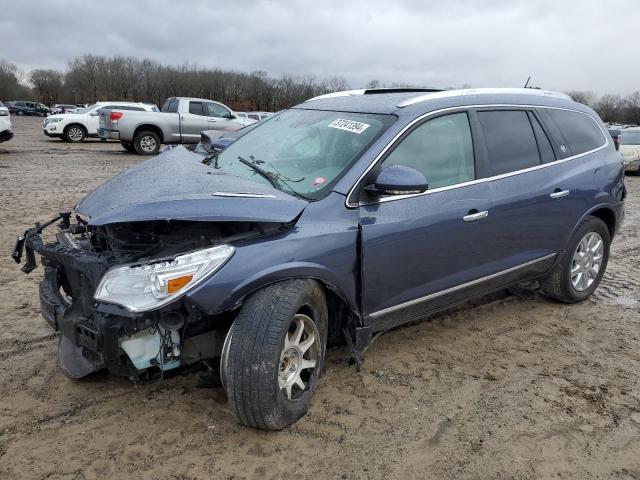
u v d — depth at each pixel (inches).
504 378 148.5
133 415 125.4
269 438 119.0
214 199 115.0
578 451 119.9
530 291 216.7
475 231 153.3
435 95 155.7
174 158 159.2
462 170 153.4
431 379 146.2
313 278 121.0
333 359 153.6
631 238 323.3
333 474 109.3
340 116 155.1
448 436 122.8
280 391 115.3
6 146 774.5
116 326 109.5
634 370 156.1
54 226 289.7
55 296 129.3
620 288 227.1
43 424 121.2
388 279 136.3
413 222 138.0
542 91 192.7
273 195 122.8
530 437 123.7
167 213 110.7
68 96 3816.4
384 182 125.6
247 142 167.8
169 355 116.2
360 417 128.0
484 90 171.3
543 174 174.7
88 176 492.1
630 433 126.7
